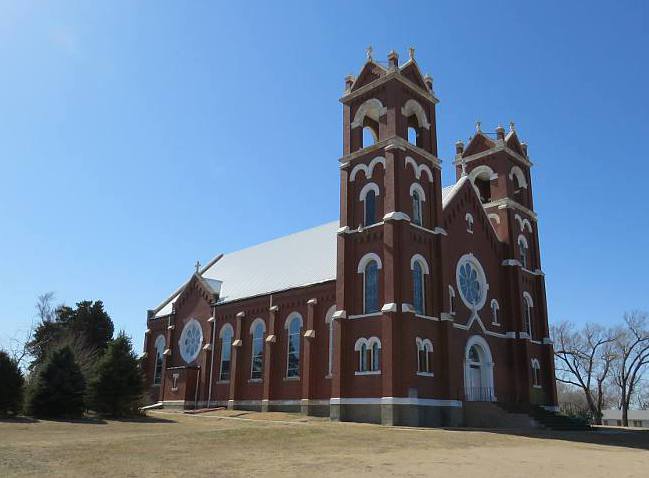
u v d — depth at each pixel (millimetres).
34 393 33188
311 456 19578
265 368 46062
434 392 36719
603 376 76875
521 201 51188
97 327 69625
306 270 48188
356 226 40875
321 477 15422
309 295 44875
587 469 17953
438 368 37625
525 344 45031
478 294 44375
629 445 27297
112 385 35750
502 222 48406
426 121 43344
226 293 55219
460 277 42906
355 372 37406
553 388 46688
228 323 52625
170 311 61625
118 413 35688
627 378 75125
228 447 21500
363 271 39219
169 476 15320
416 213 40500
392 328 35375
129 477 15109
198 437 24094
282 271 51438
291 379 44344
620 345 75438
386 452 21031
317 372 42094
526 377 44312
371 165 41062
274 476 15492
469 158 51656
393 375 34562
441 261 39844
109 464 17031
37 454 18422
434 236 40531
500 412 37156
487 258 46125
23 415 32594
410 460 18984
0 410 31672
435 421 35969
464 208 45156
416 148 41094
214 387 51688
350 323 38719
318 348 42625
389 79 41250
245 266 58906
